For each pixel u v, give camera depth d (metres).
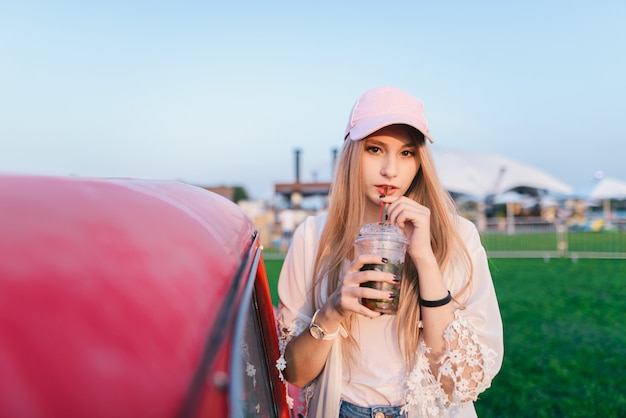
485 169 28.30
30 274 0.70
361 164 1.96
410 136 1.95
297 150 26.94
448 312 1.79
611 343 6.58
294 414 2.11
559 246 18.84
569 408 4.63
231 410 0.72
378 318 1.92
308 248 2.11
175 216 1.03
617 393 4.95
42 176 0.99
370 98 1.97
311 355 1.85
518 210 27.64
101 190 0.99
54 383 0.60
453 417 1.88
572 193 28.39
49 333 0.64
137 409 0.61
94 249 0.78
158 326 0.71
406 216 1.76
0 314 0.64
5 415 0.58
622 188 27.67
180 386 0.65
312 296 2.04
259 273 1.77
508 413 4.58
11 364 0.61
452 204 2.06
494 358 1.87
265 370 1.72
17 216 0.80
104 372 0.63
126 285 0.75
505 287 10.85
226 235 1.21
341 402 1.92
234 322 0.89
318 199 26.64
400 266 1.73
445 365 1.77
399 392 1.88
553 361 5.80
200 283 0.87
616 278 12.09
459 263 1.94
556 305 8.88
